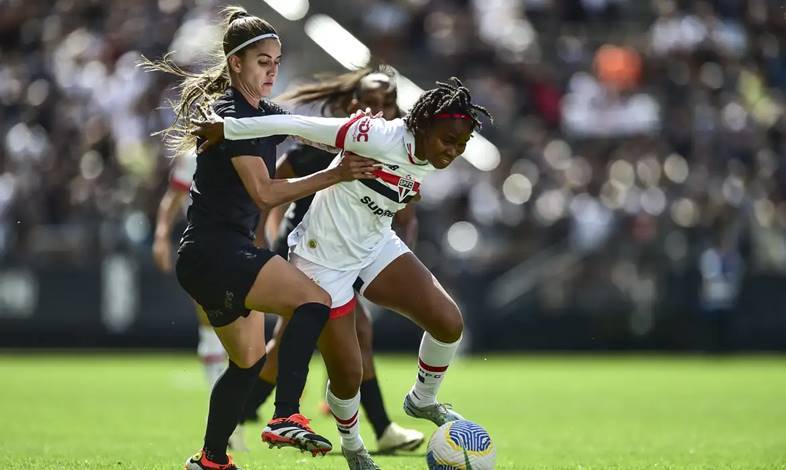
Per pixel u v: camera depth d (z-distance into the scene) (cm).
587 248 6681
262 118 1903
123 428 3192
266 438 1838
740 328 6631
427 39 8175
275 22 7856
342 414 2048
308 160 2580
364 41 8150
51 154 7369
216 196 1919
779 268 6706
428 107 1964
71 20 8300
